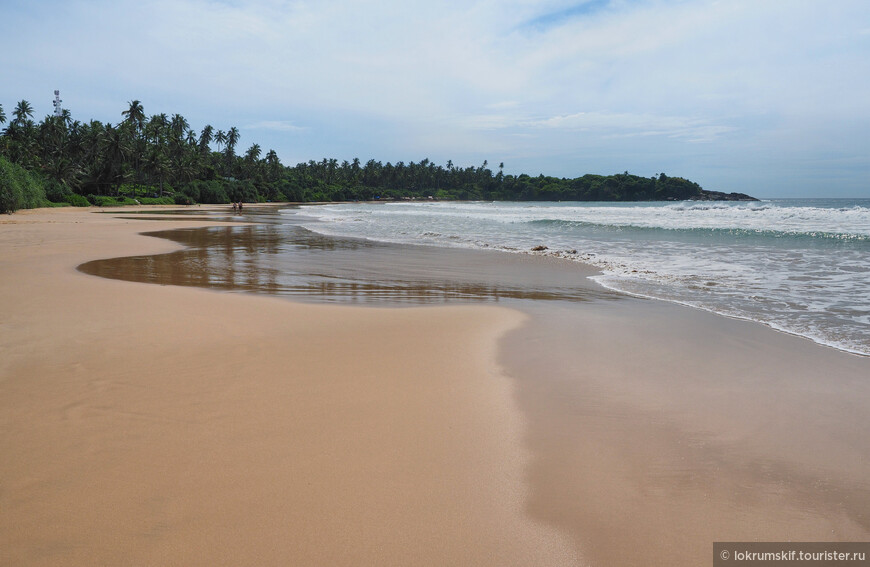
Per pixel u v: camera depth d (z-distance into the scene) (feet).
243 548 9.19
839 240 63.46
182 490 10.87
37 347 20.76
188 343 21.80
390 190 635.25
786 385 17.56
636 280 40.93
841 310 28.81
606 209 207.51
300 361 19.65
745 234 74.02
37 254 53.78
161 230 92.99
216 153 449.06
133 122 334.24
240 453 12.46
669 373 18.81
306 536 9.53
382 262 52.80
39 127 319.47
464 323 26.35
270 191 430.61
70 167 276.00
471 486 11.30
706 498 11.03
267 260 53.67
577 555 9.21
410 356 20.52
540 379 18.11
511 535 9.71
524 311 29.55
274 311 28.60
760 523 10.25
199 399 15.72
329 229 101.86
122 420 14.16
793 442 13.47
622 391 17.03
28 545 9.15
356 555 9.09
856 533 9.95
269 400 15.78
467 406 15.64
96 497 10.57
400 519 10.10
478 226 109.29
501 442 13.34
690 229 82.94
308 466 11.94
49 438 13.05
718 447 13.23
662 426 14.40
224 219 137.69
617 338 23.61
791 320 26.78
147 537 9.41
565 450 13.01
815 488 11.41
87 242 67.00
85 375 17.66
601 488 11.34
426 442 13.26
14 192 151.74
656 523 10.19
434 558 9.05
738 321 26.78
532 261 53.47
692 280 39.96
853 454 12.84
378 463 12.17
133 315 26.50
